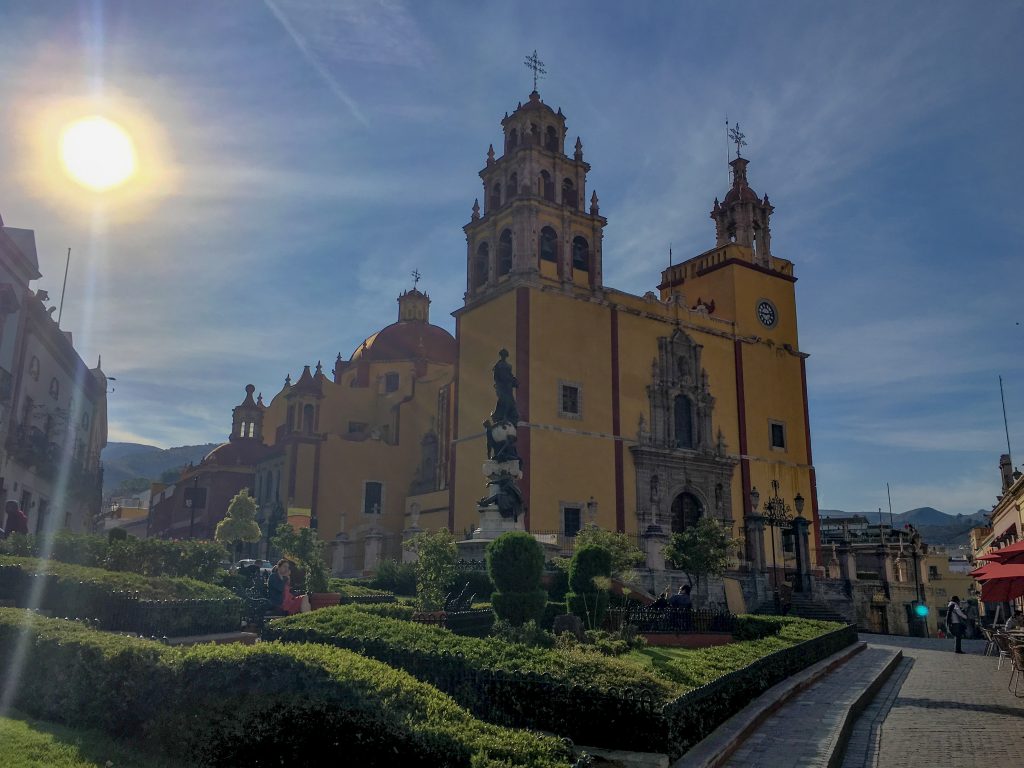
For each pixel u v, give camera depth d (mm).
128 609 14805
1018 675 20031
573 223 49906
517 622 18234
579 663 10859
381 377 67500
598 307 49188
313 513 56812
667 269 62500
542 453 44406
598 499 45938
